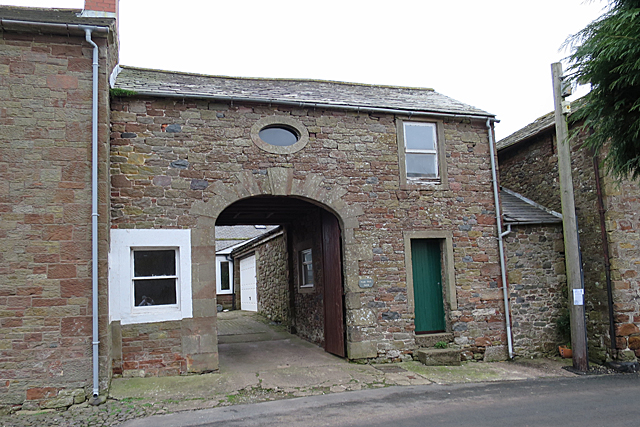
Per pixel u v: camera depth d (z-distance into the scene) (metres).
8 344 6.24
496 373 8.41
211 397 6.82
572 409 6.16
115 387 6.92
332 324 9.57
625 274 9.22
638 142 5.57
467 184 9.67
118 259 7.46
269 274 15.74
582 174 10.02
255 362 8.95
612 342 9.13
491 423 5.58
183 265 7.80
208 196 8.07
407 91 11.63
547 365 9.08
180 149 8.03
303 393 7.10
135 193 7.70
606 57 5.22
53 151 6.63
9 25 6.54
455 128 9.77
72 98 6.79
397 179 9.24
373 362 8.72
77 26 6.71
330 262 9.68
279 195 8.47
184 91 8.26
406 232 9.15
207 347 7.79
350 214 8.87
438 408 6.26
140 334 7.49
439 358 8.76
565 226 9.08
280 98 8.77
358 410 6.20
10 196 6.43
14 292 6.32
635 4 5.36
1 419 5.98
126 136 7.78
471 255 9.49
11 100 6.58
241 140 8.38
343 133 9.03
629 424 5.48
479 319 9.38
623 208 9.41
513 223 9.78
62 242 6.52
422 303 9.41
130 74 9.23
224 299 21.38
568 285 9.16
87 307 6.52
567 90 9.10
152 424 5.75
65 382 6.36
